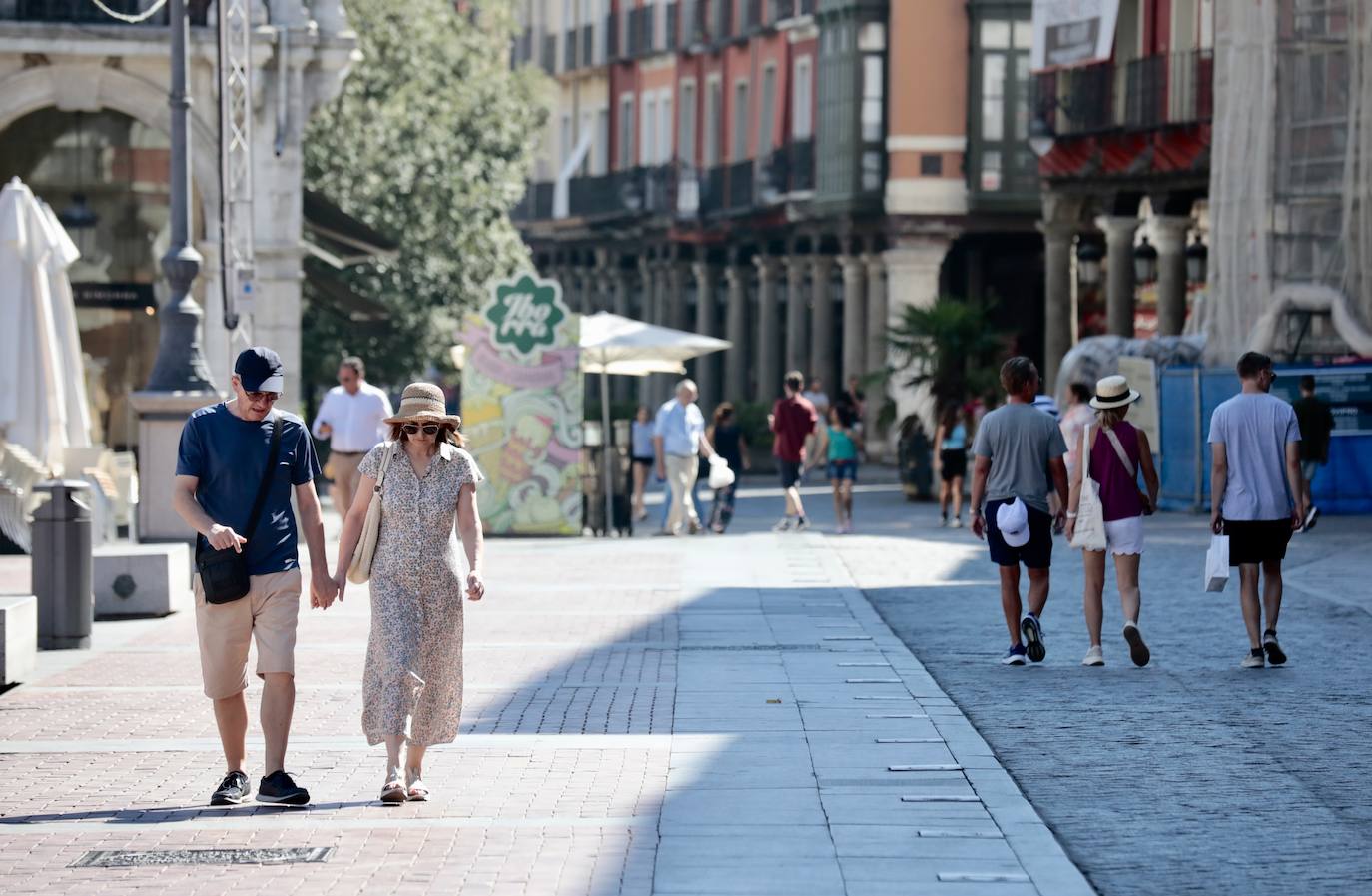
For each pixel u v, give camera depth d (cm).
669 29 16812
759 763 2684
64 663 3738
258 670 2467
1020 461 3638
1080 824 2341
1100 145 10519
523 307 7225
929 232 13362
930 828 2289
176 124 5350
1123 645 3953
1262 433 3609
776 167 14588
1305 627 4194
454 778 2605
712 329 16712
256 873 2117
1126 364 8356
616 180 17338
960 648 3941
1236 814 2391
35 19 8444
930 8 13288
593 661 3712
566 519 7256
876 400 13712
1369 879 2078
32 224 6284
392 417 2459
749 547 6650
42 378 6281
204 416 2477
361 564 2473
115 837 2292
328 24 8756
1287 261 7694
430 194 11212
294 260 8675
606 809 2406
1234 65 7844
